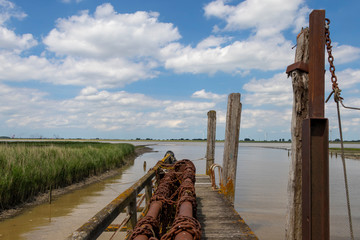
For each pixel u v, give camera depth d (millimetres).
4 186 9070
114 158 22422
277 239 6945
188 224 2678
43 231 6875
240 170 24016
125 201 3609
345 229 8055
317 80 3094
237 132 7719
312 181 2973
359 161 38438
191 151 58031
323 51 3111
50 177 12266
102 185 14117
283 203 10945
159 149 67188
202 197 7535
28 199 10273
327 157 2951
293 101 3377
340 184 16969
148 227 2766
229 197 7535
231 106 7793
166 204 4059
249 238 4422
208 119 12016
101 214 2680
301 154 3221
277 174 20859
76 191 12555
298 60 3330
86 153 18328
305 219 3012
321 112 3066
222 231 4762
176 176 5602
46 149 15469
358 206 11047
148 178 5668
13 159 11273
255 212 9578
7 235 6531
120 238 6309
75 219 8000
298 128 3305
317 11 3139
